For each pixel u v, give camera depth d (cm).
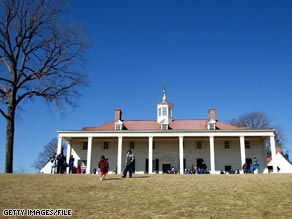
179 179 2320
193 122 6272
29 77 3241
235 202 1556
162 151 5919
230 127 5984
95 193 1783
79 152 5994
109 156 5944
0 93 3122
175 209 1430
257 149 5806
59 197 1673
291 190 1803
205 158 5819
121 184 2084
